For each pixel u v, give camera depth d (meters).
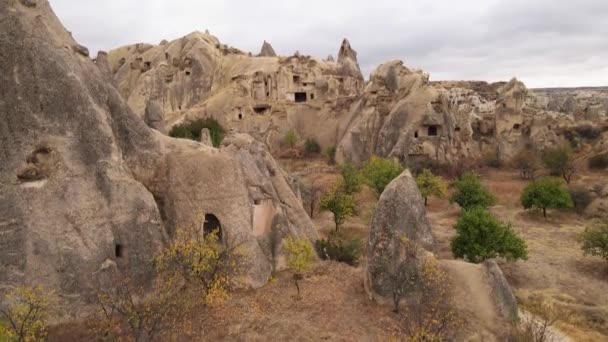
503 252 26.94
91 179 20.02
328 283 23.86
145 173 23.14
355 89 84.88
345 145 64.56
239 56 91.38
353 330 19.39
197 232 21.94
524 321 21.50
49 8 20.97
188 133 62.22
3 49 18.78
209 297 19.98
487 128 68.38
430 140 59.81
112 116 22.19
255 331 18.78
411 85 64.81
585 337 20.48
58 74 19.58
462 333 19.17
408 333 18.05
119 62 100.50
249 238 23.47
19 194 18.61
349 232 36.19
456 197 41.59
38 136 19.12
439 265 21.91
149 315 17.67
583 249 29.53
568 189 44.38
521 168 57.06
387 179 42.81
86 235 19.38
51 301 18.27
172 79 86.94
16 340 15.12
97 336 17.52
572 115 73.69
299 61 84.31
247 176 25.70
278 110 75.69
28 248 18.38
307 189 44.81
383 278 21.47
